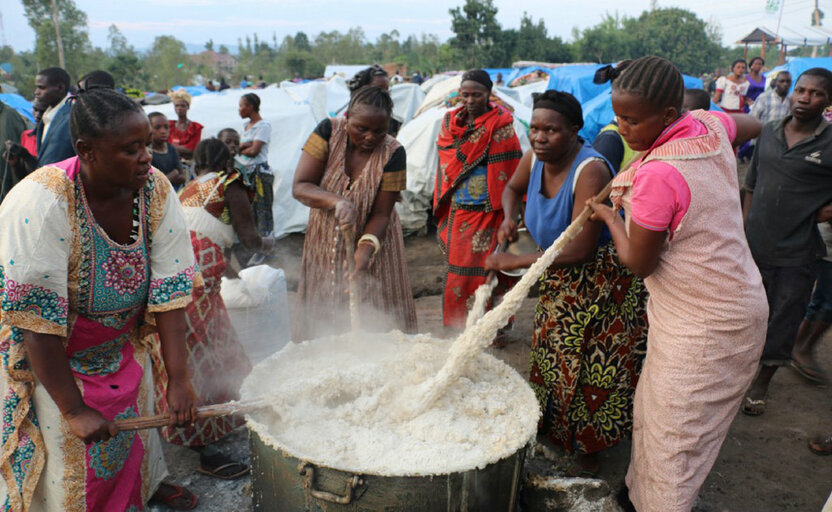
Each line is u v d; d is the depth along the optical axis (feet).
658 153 6.63
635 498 8.00
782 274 11.16
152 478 8.24
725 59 268.62
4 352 6.06
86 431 6.13
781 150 10.93
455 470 6.04
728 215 6.79
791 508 9.13
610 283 8.66
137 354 7.26
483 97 12.37
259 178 21.84
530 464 9.86
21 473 6.46
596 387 9.02
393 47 339.57
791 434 10.96
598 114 26.63
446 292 13.58
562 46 210.18
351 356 8.84
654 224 6.55
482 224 12.89
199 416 6.75
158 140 17.48
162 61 248.11
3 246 5.67
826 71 10.29
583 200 8.41
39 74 14.35
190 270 7.00
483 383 8.05
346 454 6.58
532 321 15.89
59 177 5.81
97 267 6.21
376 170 9.15
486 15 192.85
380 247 9.74
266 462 6.54
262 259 20.13
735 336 6.93
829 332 14.87
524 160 10.18
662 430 7.32
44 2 160.56
